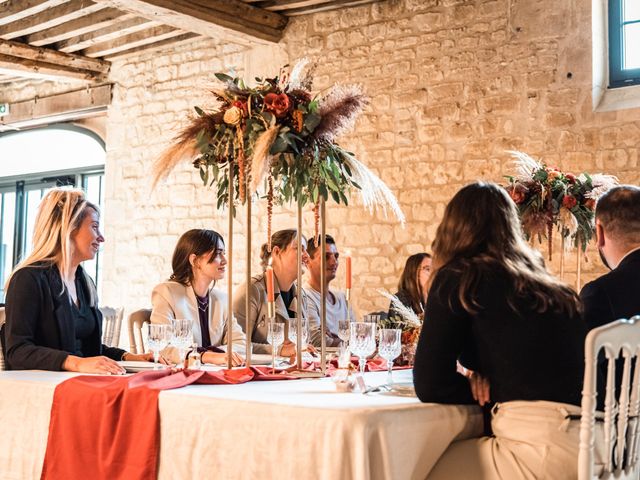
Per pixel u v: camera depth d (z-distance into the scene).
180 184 8.23
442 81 6.66
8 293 3.23
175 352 3.27
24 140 10.42
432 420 2.16
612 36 6.08
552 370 2.18
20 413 2.70
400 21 6.90
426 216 6.68
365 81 7.06
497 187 2.38
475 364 2.31
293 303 4.44
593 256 5.82
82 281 3.47
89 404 2.51
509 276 2.21
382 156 6.93
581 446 2.07
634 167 5.80
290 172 3.03
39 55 8.51
